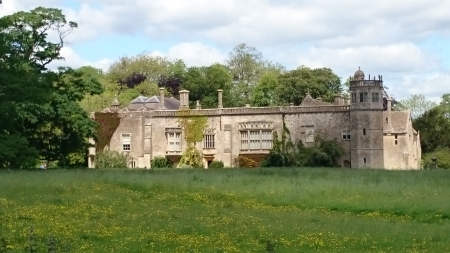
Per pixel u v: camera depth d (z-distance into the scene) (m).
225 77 132.50
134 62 151.88
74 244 22.27
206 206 32.69
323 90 124.88
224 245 22.39
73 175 44.47
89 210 30.05
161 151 93.81
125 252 21.36
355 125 86.19
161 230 25.05
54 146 68.94
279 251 21.48
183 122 93.06
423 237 24.34
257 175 48.50
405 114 95.56
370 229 25.95
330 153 86.44
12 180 39.06
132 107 108.44
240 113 91.12
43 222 26.36
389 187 39.09
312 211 32.03
